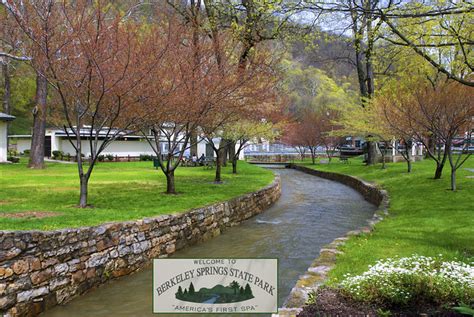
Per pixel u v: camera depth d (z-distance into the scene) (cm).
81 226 595
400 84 1812
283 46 1553
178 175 1877
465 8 721
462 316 321
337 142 3838
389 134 1809
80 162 868
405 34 932
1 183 1377
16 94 3644
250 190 1295
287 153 5019
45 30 727
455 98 1179
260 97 1123
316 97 4453
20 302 470
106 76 781
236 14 1580
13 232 473
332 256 571
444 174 1568
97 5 767
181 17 1147
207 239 891
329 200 1552
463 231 712
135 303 532
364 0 807
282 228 1012
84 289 562
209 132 1240
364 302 359
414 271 392
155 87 841
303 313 339
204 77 975
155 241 716
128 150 3622
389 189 1450
